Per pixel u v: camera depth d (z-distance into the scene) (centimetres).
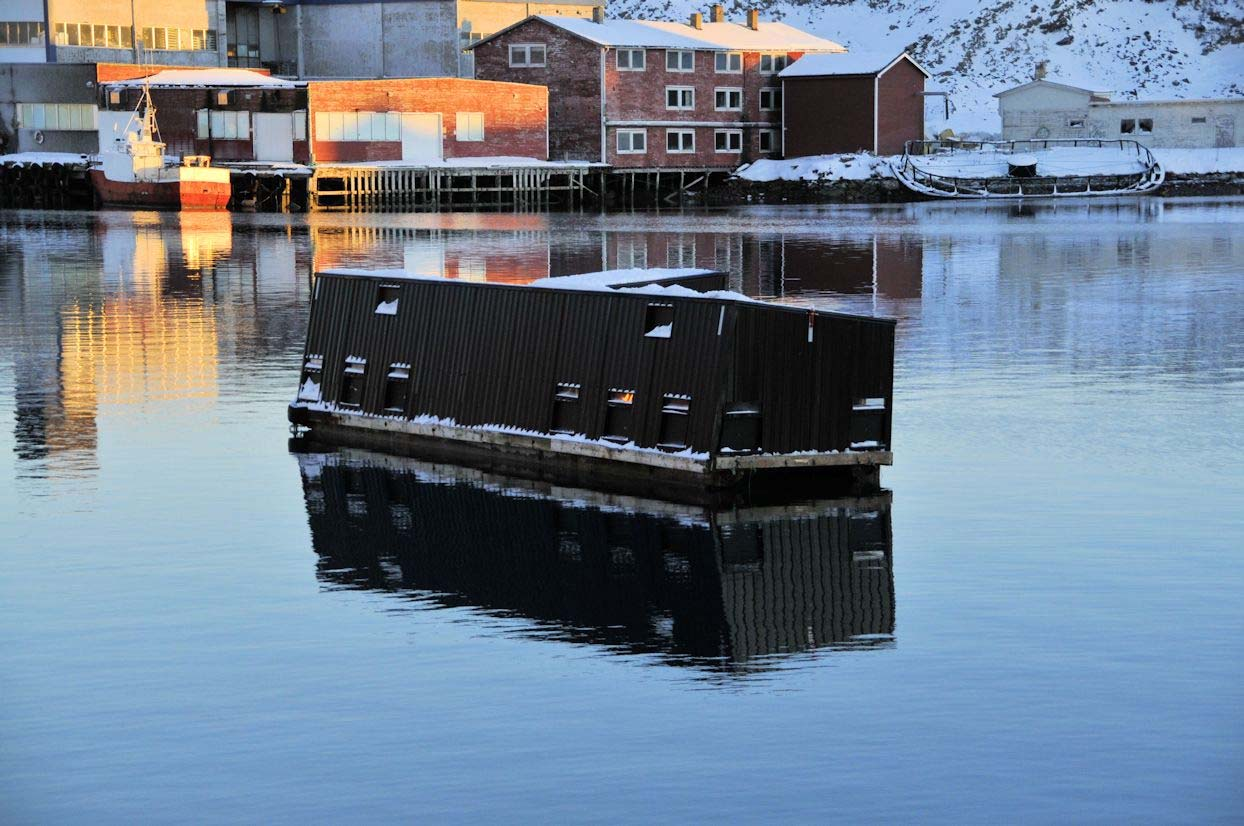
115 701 1289
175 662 1377
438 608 1533
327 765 1170
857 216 8381
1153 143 11275
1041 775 1147
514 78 10775
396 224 7606
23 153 10531
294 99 9838
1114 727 1226
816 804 1105
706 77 10950
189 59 11488
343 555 1716
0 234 6706
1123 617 1482
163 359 3033
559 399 2119
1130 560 1669
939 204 9831
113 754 1191
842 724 1237
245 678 1339
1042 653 1388
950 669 1352
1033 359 3041
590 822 1082
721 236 6688
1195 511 1870
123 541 1762
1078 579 1605
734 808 1099
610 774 1152
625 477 2053
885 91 10875
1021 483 2019
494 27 12375
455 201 10181
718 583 1616
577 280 2247
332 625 1479
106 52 11000
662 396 2014
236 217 8256
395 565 1680
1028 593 1561
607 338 2070
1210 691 1294
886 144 10931
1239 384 2739
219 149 9969
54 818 1096
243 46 12419
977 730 1223
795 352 1984
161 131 10025
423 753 1190
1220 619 1472
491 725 1239
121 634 1451
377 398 2312
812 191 10562
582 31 10588
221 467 2122
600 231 7050
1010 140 11288
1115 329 3494
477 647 1420
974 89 14612
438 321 2252
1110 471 2078
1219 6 15962
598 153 10581
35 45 10712
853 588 1590
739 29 11575
